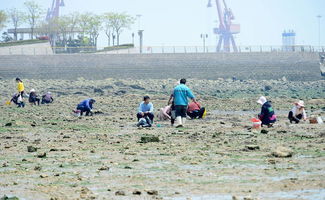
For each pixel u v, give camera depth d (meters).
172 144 50.50
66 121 78.31
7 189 32.53
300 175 34.56
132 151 46.56
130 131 63.84
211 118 81.12
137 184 33.34
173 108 69.62
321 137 53.94
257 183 32.66
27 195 30.92
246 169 37.12
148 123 69.12
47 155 45.41
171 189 31.77
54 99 143.12
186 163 40.09
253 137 54.69
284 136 54.94
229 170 36.91
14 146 51.19
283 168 37.03
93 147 49.81
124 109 106.50
